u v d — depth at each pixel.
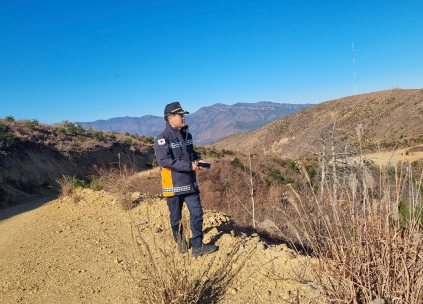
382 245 2.16
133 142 37.72
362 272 2.17
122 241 4.87
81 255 4.53
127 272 3.75
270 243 4.47
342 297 2.25
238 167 19.30
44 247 5.15
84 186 10.09
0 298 3.58
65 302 3.33
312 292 2.70
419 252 2.12
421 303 1.95
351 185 2.48
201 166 3.53
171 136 3.57
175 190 3.57
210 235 4.30
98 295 3.37
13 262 4.66
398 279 2.12
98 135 33.69
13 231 6.86
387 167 2.25
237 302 2.86
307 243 3.52
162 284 2.71
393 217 2.28
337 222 2.42
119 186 7.55
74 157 26.80
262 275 3.17
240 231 4.75
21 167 21.48
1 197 16.89
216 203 12.39
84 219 6.58
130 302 3.11
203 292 3.06
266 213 6.40
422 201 2.44
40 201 15.29
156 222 5.45
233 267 3.40
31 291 3.66
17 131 25.45
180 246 3.76
